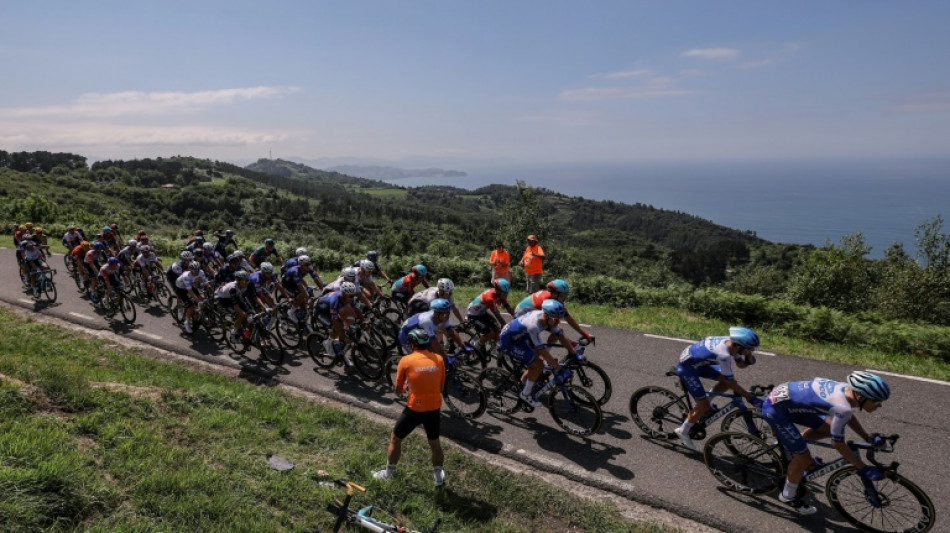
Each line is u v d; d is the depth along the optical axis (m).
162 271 15.42
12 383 6.75
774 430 5.64
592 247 160.88
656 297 15.26
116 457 5.63
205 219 160.12
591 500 5.89
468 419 7.98
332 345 9.64
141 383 8.51
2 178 143.50
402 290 10.98
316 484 5.75
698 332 11.99
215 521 4.82
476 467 6.43
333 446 6.87
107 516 4.63
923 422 7.46
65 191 149.62
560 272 26.34
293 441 6.91
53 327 12.71
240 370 10.27
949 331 10.39
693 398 6.88
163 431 6.55
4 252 24.19
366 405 8.52
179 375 9.50
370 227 186.75
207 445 6.40
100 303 14.22
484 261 20.52
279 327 11.37
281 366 10.40
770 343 11.39
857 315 12.26
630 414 7.65
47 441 5.41
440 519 5.35
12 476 4.47
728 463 6.29
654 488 6.11
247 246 25.39
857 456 5.21
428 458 6.65
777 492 5.95
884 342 10.75
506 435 7.48
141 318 13.83
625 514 5.70
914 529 5.19
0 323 12.78
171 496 5.00
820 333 11.61
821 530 5.39
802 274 33.09
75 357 10.44
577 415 7.88
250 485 5.54
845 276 30.59
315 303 10.12
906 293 26.36
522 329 7.34
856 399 5.18
